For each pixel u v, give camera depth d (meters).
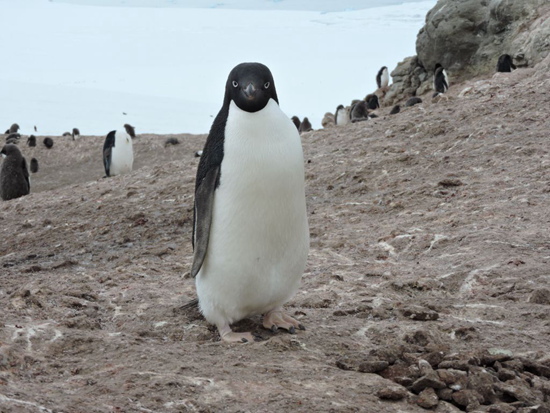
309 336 5.64
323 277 7.71
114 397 4.20
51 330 5.51
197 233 5.29
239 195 5.13
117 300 7.00
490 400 4.70
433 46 27.27
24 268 9.83
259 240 5.23
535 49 22.55
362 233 9.64
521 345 5.53
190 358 5.08
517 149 12.10
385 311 6.30
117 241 11.50
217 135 5.27
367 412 4.30
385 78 37.06
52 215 14.16
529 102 14.94
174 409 4.14
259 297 5.49
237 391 4.45
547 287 6.79
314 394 4.47
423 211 10.20
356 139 15.75
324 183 12.90
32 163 36.66
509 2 24.73
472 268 7.51
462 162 12.20
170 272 8.57
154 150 38.66
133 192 14.68
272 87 5.27
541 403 4.62
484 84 17.91
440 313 6.46
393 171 12.66
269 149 5.11
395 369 4.94
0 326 5.51
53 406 3.84
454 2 26.50
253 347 5.37
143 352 5.10
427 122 15.09
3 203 16.75
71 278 8.29
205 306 5.64
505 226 8.79
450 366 4.91
